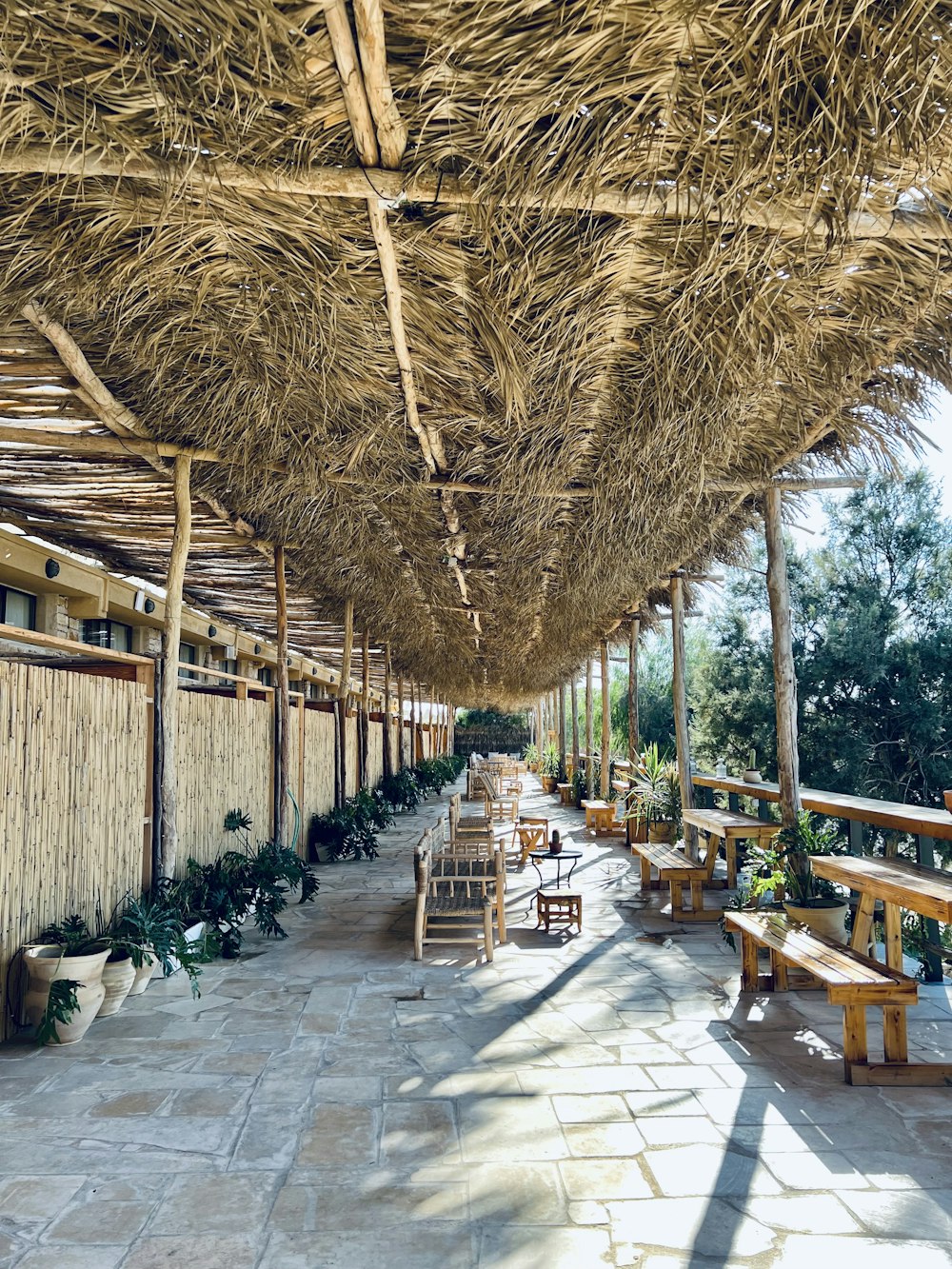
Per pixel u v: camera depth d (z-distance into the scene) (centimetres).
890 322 272
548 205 212
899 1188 237
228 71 168
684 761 761
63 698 413
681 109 181
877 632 1577
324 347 290
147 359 345
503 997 427
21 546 657
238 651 1209
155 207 223
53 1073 327
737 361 278
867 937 428
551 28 165
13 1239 215
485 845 741
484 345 285
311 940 563
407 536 631
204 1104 297
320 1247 211
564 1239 212
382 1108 293
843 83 163
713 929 580
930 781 1507
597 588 657
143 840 502
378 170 204
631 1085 311
